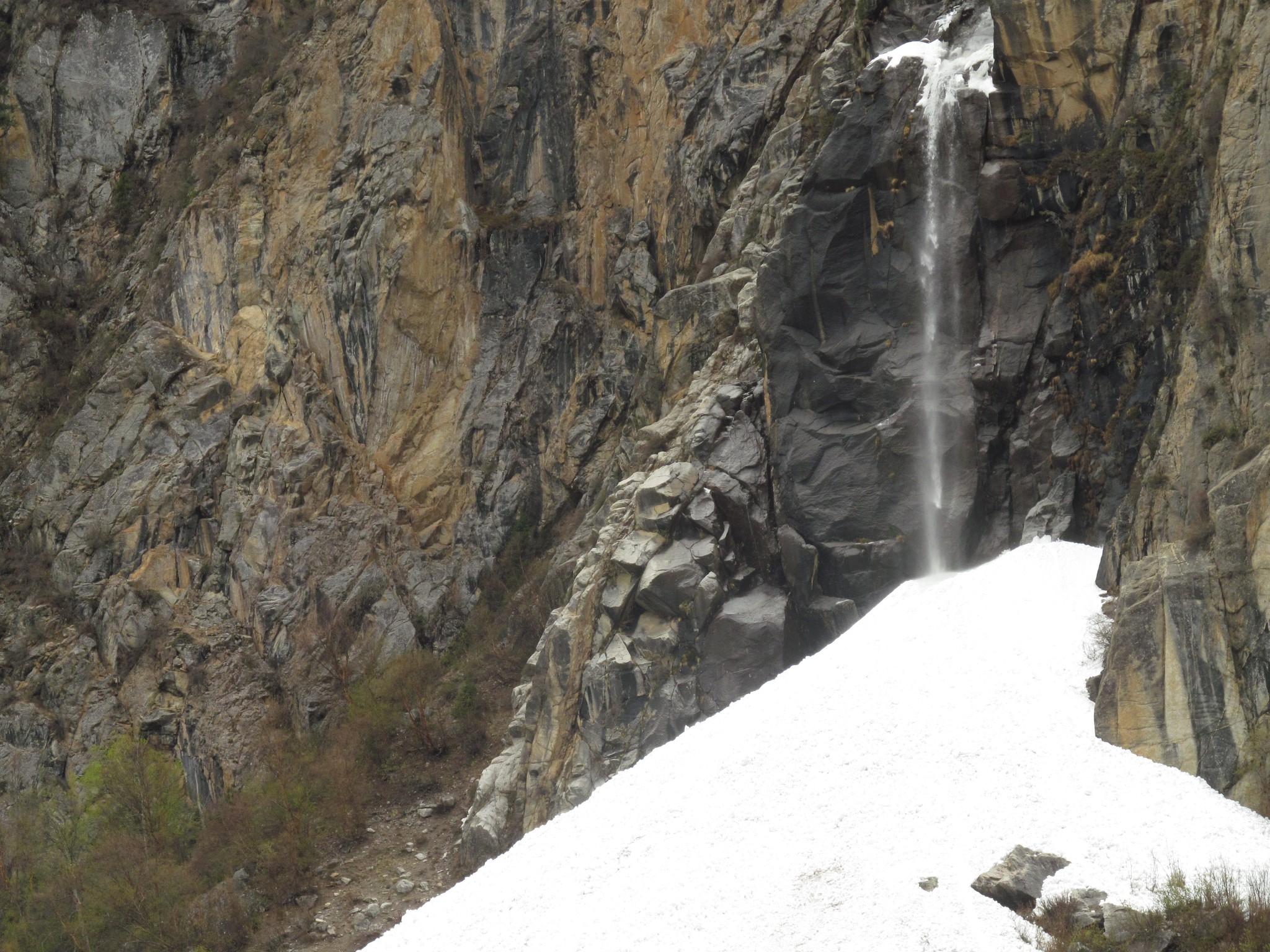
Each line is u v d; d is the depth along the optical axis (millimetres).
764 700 22906
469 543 39156
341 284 40656
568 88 42031
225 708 36781
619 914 18906
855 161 26297
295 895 28141
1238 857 16562
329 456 39594
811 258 26547
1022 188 25016
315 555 38219
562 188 41844
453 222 41000
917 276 25719
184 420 40781
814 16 36188
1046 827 17812
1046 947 15742
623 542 27625
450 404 40500
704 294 32188
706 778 21062
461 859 27828
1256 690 18156
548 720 27438
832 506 25750
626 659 26312
